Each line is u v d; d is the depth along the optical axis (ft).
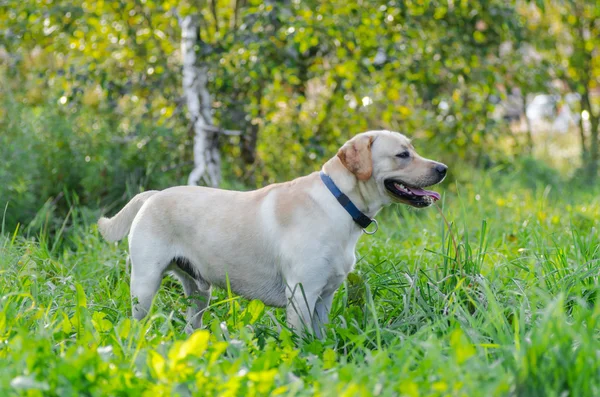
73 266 19.40
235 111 31.01
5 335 12.12
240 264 15.25
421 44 30.60
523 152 46.42
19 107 28.12
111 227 16.88
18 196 25.00
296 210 14.75
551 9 44.24
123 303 16.49
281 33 28.37
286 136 33.04
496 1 32.86
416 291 15.17
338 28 28.45
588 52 45.78
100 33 31.53
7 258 17.48
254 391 10.18
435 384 9.82
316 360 11.74
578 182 41.70
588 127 57.00
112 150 28.37
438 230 23.13
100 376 10.23
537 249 18.38
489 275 16.66
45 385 9.61
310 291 14.55
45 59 34.37
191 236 15.58
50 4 30.60
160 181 28.02
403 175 14.90
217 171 30.01
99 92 31.94
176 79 31.12
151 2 29.94
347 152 14.71
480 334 12.82
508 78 34.50
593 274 15.42
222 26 32.37
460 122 32.60
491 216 27.43
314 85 34.99
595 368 10.35
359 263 18.33
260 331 14.23
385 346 13.52
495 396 9.71
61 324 12.97
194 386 10.23
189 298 15.93
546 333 10.80
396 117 34.37
